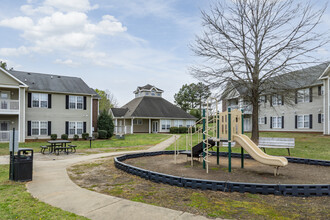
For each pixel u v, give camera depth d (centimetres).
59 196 493
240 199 477
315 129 2366
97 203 447
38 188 559
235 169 806
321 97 2300
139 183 616
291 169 808
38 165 895
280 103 2814
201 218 374
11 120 2097
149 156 1156
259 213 398
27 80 2248
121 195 507
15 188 557
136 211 405
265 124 3067
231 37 1598
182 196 498
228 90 1641
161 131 3434
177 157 1114
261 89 1652
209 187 541
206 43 1603
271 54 1523
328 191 500
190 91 5669
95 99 2636
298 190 500
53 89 2273
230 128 765
